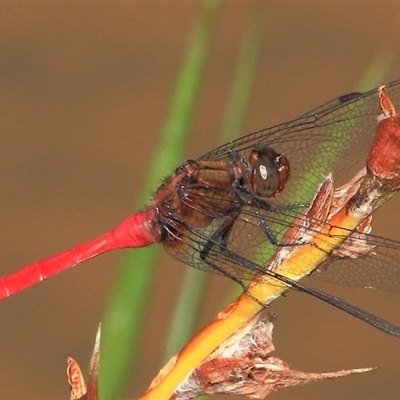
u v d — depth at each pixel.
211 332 0.52
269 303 0.53
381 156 0.52
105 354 0.53
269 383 0.52
